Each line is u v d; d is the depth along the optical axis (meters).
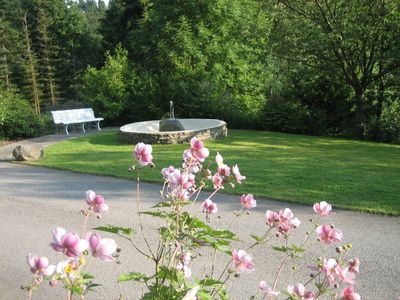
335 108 18.58
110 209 6.62
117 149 12.66
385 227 5.61
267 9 17.89
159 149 12.54
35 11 36.22
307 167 9.55
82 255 1.60
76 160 10.82
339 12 15.72
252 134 16.39
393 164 10.26
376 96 17.92
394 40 15.66
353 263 2.04
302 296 1.93
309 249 4.88
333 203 6.64
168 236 2.07
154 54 23.14
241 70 21.11
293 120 17.64
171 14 22.62
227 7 21.69
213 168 8.83
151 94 20.75
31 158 11.04
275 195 7.11
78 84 35.53
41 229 5.82
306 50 16.73
